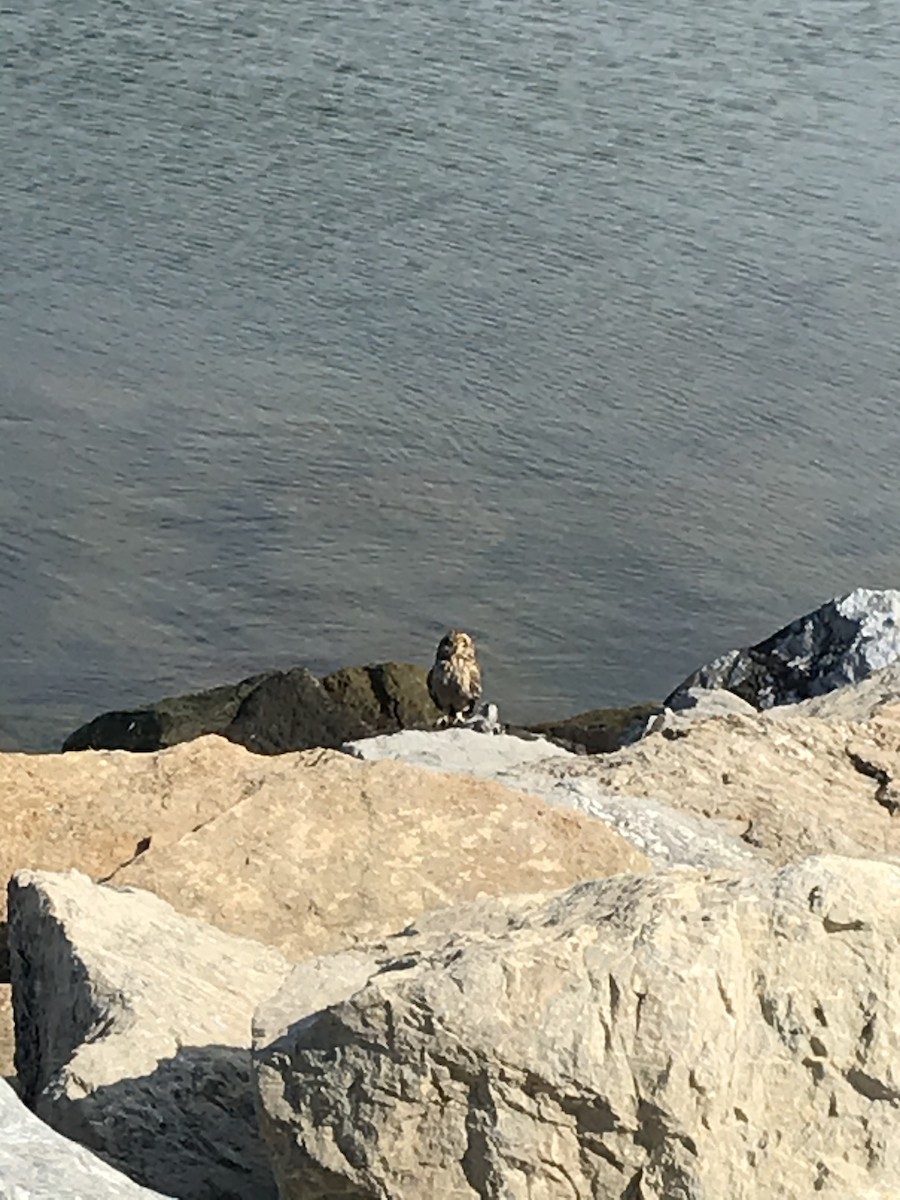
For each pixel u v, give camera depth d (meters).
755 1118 6.28
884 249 41.88
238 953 9.34
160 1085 7.62
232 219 42.53
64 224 42.12
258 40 54.16
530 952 6.44
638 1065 6.23
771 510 32.59
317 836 10.69
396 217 42.78
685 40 55.44
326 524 31.73
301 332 37.88
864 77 52.69
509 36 55.03
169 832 12.66
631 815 12.91
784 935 6.52
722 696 16.72
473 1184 6.27
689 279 40.34
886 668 17.00
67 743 25.05
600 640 29.12
